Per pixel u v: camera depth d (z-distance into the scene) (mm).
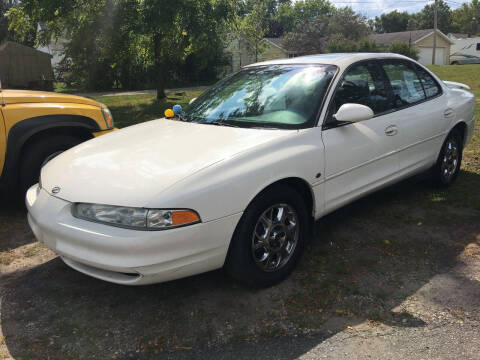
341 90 3459
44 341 2533
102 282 3180
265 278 2928
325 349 2371
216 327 2605
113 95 21375
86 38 15031
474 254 3334
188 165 2693
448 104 4492
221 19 15516
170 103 15633
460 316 2604
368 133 3541
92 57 16781
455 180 5047
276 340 2465
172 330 2594
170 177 2584
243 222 2734
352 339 2443
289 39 41719
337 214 4195
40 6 13891
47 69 22875
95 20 14531
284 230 3014
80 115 4723
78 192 2686
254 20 24484
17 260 3566
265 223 2891
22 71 21328
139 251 2414
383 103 3814
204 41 15680
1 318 2773
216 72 30812
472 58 45125
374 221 4016
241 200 2682
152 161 2816
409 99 4109
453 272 3098
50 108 4520
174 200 2467
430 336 2439
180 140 3115
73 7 14039
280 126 3188
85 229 2555
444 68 29359
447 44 47656
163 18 14430
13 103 4348
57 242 2721
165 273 2496
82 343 2508
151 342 2496
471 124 4914
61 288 3117
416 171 4207
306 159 3039
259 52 25797
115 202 2502
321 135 3199
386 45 45312
